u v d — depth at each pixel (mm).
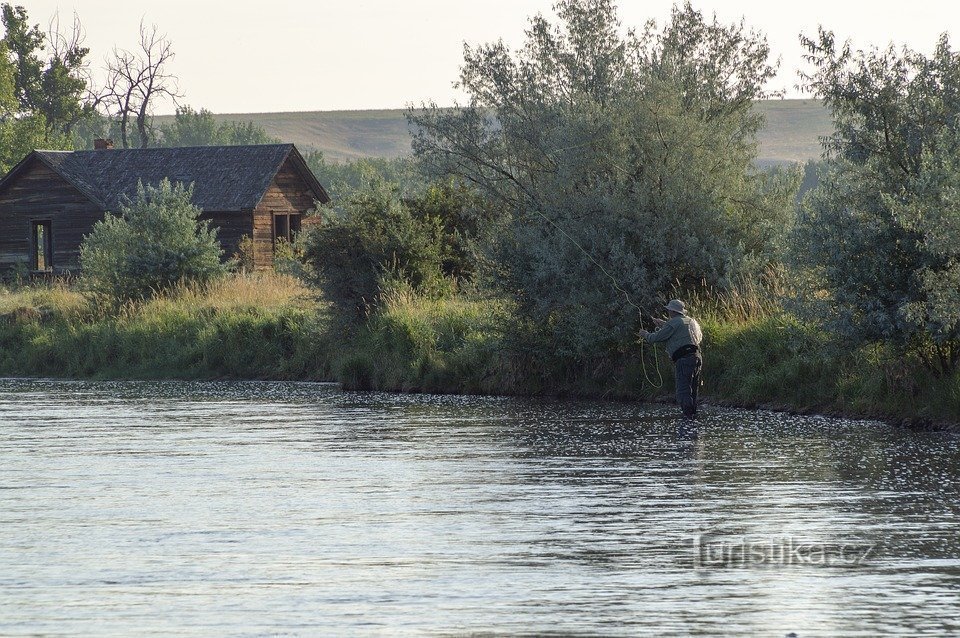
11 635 18250
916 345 42500
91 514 27281
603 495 28938
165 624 18703
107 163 128500
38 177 125000
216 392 60312
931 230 38688
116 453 37156
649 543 23812
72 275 121188
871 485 29766
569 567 22047
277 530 25375
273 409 50594
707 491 29266
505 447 37375
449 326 61469
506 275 55219
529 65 67625
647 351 52625
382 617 18969
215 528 25641
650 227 53844
